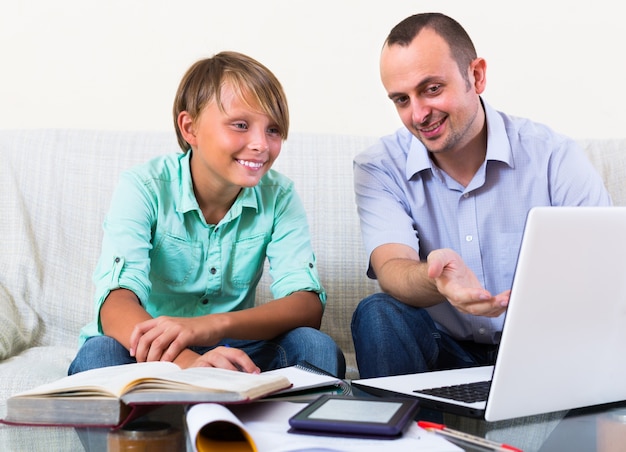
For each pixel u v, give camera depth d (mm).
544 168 1507
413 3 2193
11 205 1754
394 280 1327
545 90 2227
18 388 1276
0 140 1823
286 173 1812
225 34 2152
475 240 1497
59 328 1717
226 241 1451
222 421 728
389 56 1390
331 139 1871
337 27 2176
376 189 1529
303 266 1438
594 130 2236
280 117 1363
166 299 1460
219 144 1335
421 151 1503
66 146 1812
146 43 2129
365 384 982
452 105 1376
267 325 1275
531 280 772
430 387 954
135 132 1844
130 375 845
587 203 1487
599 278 821
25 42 2105
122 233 1337
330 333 1753
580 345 840
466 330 1479
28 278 1711
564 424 827
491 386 795
